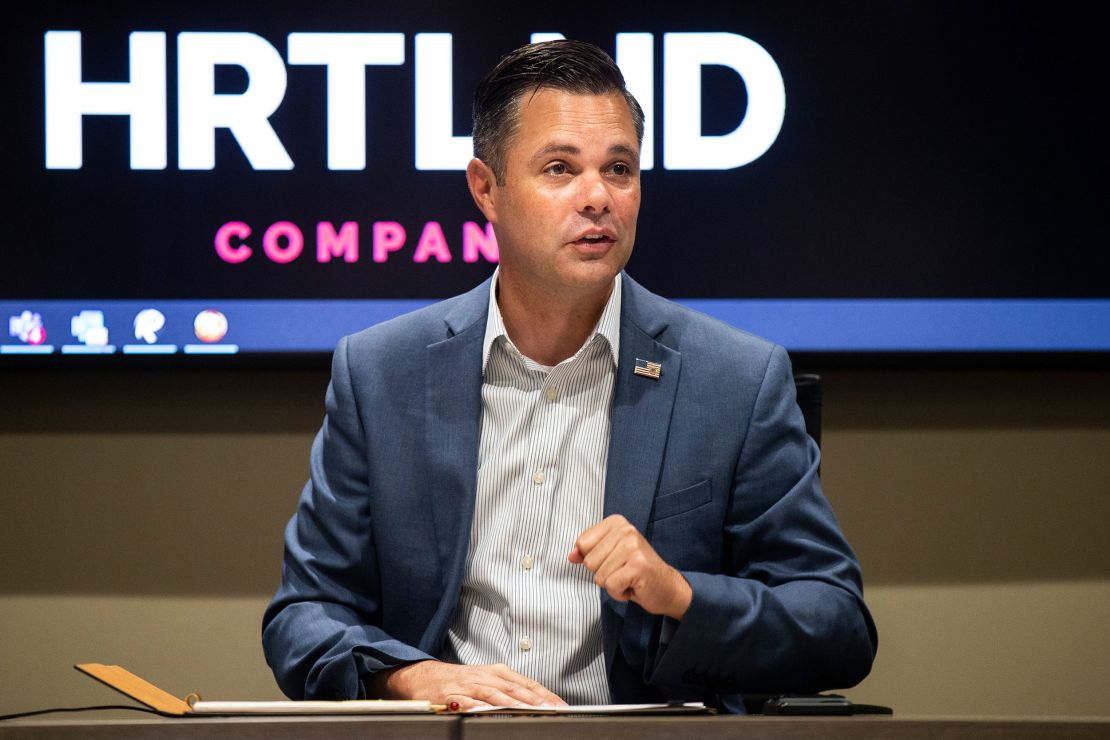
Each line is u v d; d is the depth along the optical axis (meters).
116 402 10.40
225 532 10.38
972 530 10.33
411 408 6.37
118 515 10.38
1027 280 9.99
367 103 10.11
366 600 6.31
